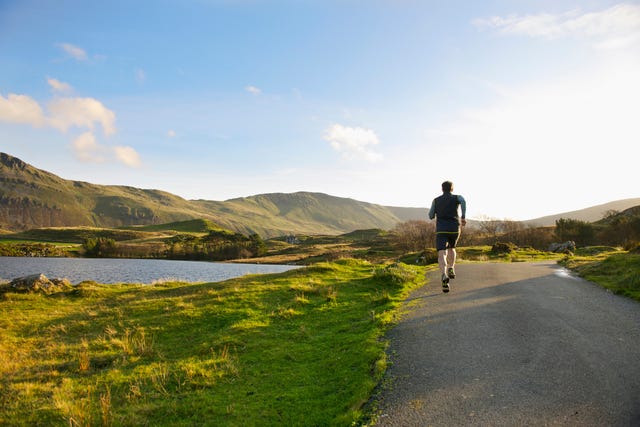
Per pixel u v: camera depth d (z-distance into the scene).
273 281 16.38
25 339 11.21
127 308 13.98
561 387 4.61
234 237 163.88
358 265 19.64
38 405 6.40
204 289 16.67
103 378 7.61
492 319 7.72
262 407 5.63
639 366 5.05
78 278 57.09
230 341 9.17
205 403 5.98
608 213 101.62
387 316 9.01
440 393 4.81
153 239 194.75
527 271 14.99
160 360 8.65
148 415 5.74
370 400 4.98
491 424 3.96
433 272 15.91
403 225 107.38
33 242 173.75
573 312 7.96
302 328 9.77
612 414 3.94
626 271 12.21
